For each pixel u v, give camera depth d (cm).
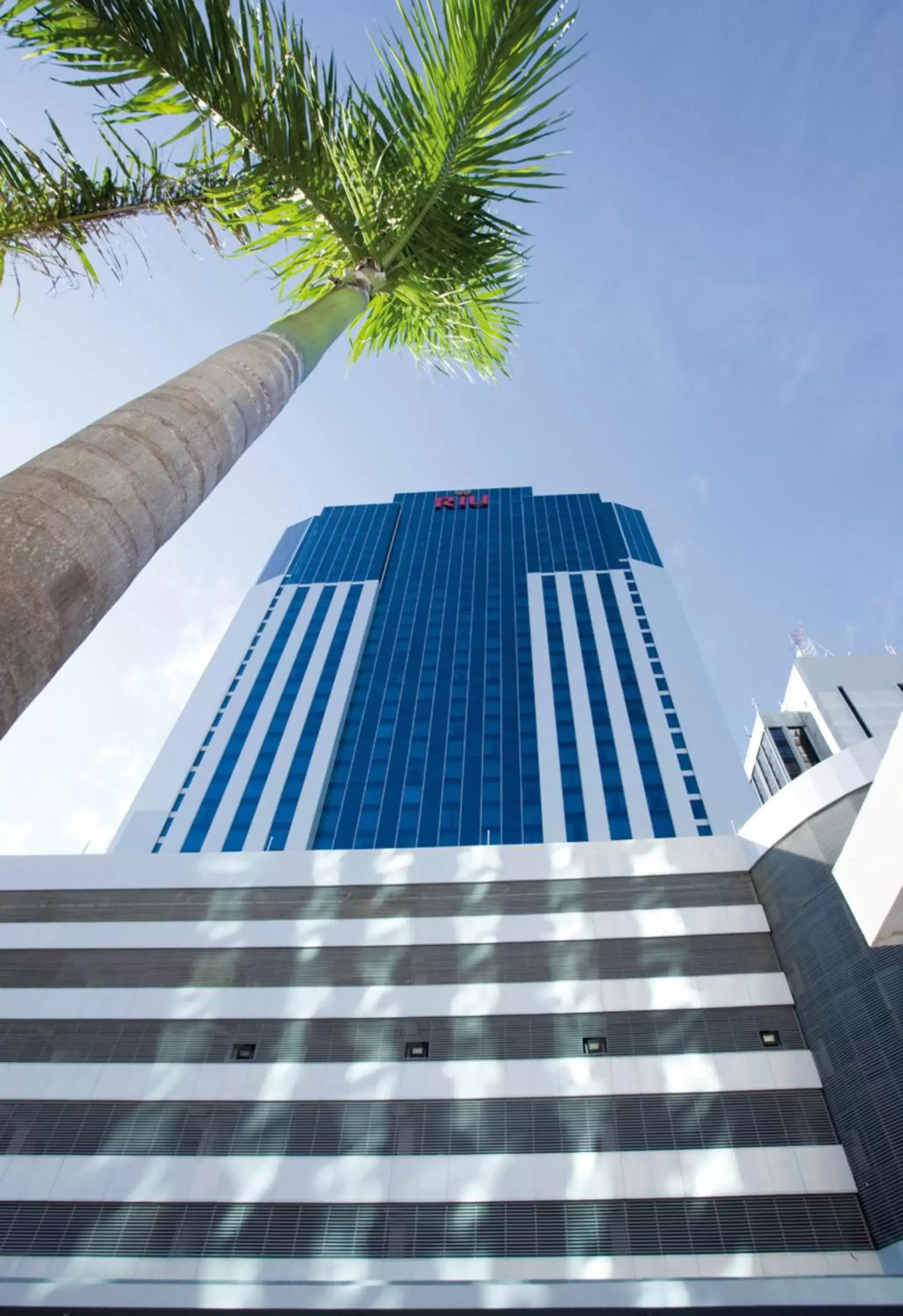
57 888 2177
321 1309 1009
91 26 555
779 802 1984
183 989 1905
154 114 612
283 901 2102
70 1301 1074
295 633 7681
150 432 430
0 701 290
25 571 322
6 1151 1603
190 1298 1054
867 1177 1402
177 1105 1672
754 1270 1341
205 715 6619
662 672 6581
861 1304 939
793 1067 1612
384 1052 1747
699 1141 1527
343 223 736
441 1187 1505
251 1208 1497
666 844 2111
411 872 2136
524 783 5694
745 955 1839
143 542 394
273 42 639
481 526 9481
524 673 6819
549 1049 1722
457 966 1906
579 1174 1503
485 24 654
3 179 577
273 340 605
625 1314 853
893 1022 1488
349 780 5912
